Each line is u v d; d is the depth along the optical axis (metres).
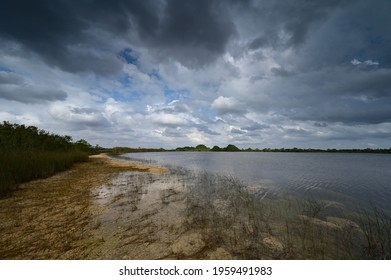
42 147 25.27
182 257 4.64
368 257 4.87
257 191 12.07
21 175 13.01
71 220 6.80
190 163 35.12
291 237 5.76
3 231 5.88
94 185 12.65
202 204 8.92
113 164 28.23
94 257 4.59
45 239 5.42
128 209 8.05
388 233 6.21
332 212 8.40
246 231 6.07
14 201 8.87
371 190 13.20
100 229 6.09
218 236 5.67
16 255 4.63
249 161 42.84
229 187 12.82
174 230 6.07
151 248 5.00
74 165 25.27
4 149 17.09
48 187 11.71
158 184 13.41
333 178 18.12
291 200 10.20
